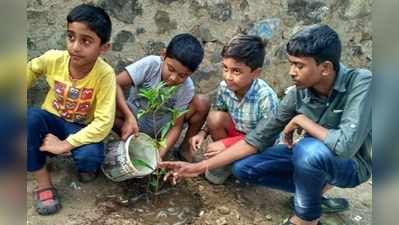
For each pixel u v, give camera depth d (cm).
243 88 221
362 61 291
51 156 226
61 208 209
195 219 213
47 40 256
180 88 229
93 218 206
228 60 212
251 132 215
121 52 267
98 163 215
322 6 280
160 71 229
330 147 187
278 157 215
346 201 227
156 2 263
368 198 238
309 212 200
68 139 206
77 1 255
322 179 195
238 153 213
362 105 184
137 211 214
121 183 228
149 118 233
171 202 221
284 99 207
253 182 222
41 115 209
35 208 208
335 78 191
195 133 244
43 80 259
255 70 215
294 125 198
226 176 234
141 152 218
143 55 270
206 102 238
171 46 217
